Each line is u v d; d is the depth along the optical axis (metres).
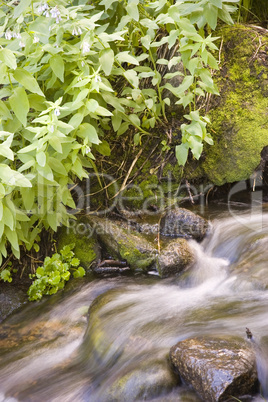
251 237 3.40
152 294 3.08
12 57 2.54
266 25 4.66
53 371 2.63
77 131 2.94
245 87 3.99
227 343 2.31
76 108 2.81
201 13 3.08
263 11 4.77
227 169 3.90
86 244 3.58
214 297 2.94
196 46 3.03
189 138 3.35
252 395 2.17
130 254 3.47
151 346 2.52
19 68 2.71
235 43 4.12
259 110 3.90
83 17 3.09
